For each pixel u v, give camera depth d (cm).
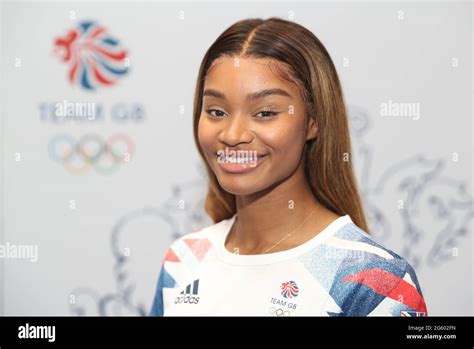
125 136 125
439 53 120
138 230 127
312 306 68
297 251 71
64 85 125
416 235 121
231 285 74
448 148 121
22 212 128
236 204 79
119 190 126
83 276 128
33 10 125
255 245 76
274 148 67
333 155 74
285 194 73
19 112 126
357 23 120
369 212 120
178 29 124
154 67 124
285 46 68
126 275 127
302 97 69
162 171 125
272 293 71
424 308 71
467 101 120
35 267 129
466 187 121
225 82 67
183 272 82
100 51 124
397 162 120
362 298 67
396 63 120
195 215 125
